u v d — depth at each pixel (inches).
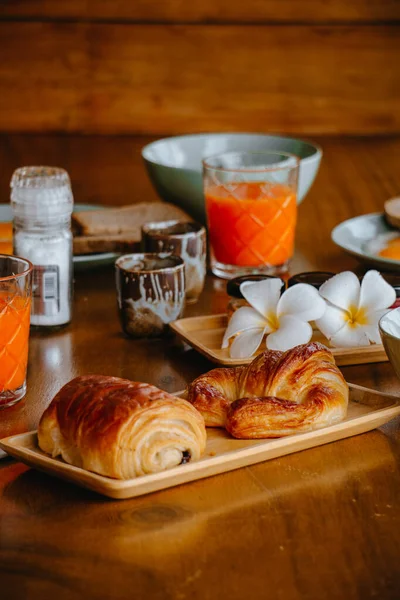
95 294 48.7
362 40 92.5
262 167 55.7
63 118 93.6
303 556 31.0
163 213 53.0
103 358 42.0
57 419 33.5
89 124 93.9
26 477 33.9
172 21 91.7
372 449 35.2
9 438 34.3
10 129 93.7
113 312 46.6
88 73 92.5
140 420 32.5
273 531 31.8
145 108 93.7
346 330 41.1
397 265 48.1
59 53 92.0
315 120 94.6
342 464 34.5
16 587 29.9
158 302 43.2
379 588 30.0
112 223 51.3
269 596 29.7
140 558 30.8
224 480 33.7
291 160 54.1
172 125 94.2
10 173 69.9
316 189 65.7
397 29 92.4
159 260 44.5
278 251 50.6
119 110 93.7
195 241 47.0
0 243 47.8
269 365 36.1
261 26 92.2
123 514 32.3
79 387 33.7
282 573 30.4
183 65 92.7
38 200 43.3
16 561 30.7
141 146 82.0
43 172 43.9
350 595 29.8
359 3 91.8
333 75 93.4
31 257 43.8
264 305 41.0
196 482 33.6
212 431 35.4
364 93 93.8
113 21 91.7
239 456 33.7
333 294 41.3
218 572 30.4
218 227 50.6
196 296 47.9
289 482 33.7
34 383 39.8
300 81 93.5
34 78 92.4
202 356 42.1
